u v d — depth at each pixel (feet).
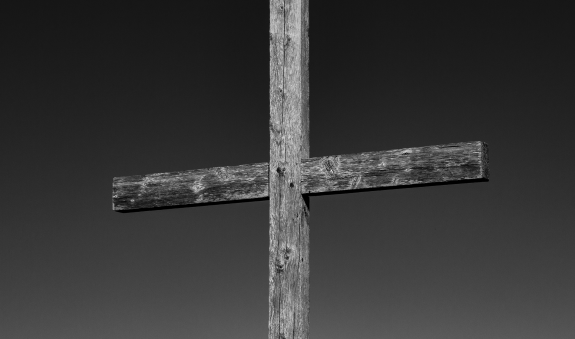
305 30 13.33
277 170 13.10
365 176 12.55
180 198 14.06
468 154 12.00
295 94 13.08
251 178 13.39
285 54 13.21
